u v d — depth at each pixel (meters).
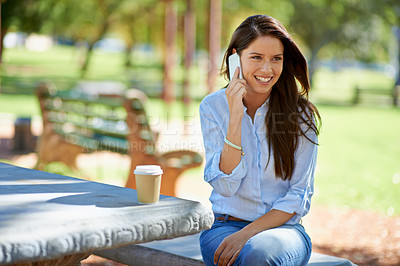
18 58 60.03
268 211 3.08
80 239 1.97
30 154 10.31
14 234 1.85
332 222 6.62
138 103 5.97
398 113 24.09
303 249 2.76
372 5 33.59
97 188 2.63
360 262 5.04
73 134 7.50
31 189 2.57
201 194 7.67
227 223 3.11
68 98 7.58
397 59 41.44
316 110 3.14
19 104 19.53
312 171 3.09
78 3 33.16
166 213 2.25
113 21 37.66
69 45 99.44
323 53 46.66
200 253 3.40
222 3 28.50
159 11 33.59
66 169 8.06
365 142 14.77
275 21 3.09
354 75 69.62
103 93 14.96
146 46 80.38
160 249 3.47
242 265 2.64
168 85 16.44
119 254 3.64
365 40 40.66
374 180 9.53
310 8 34.44
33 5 30.89
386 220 6.75
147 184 2.31
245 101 3.15
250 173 3.05
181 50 40.41
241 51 3.08
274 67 3.01
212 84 16.16
